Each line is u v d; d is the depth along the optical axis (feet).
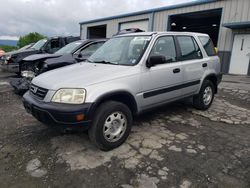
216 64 17.74
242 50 39.37
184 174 9.36
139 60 12.29
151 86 12.50
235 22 38.63
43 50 31.96
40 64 21.70
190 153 11.00
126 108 11.34
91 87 10.16
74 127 9.91
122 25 62.90
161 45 13.56
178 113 16.79
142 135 12.85
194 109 17.72
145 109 12.70
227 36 41.11
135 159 10.39
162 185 8.70
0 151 11.14
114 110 10.77
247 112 17.58
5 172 9.52
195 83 15.83
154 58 12.14
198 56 16.21
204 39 17.40
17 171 9.57
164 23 51.96
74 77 10.94
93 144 11.07
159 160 10.33
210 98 17.80
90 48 23.58
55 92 10.25
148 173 9.40
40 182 8.89
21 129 13.73
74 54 22.26
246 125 14.88
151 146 11.59
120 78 11.14
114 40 15.25
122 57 13.20
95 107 10.11
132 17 58.90
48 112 9.95
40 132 13.29
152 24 54.13
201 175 9.30
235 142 12.29
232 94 24.07
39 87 11.13
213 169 9.71
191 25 66.85
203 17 53.42
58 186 8.66
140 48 12.95
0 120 15.23
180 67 14.26
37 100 10.90
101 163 10.06
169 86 13.65
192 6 46.06
